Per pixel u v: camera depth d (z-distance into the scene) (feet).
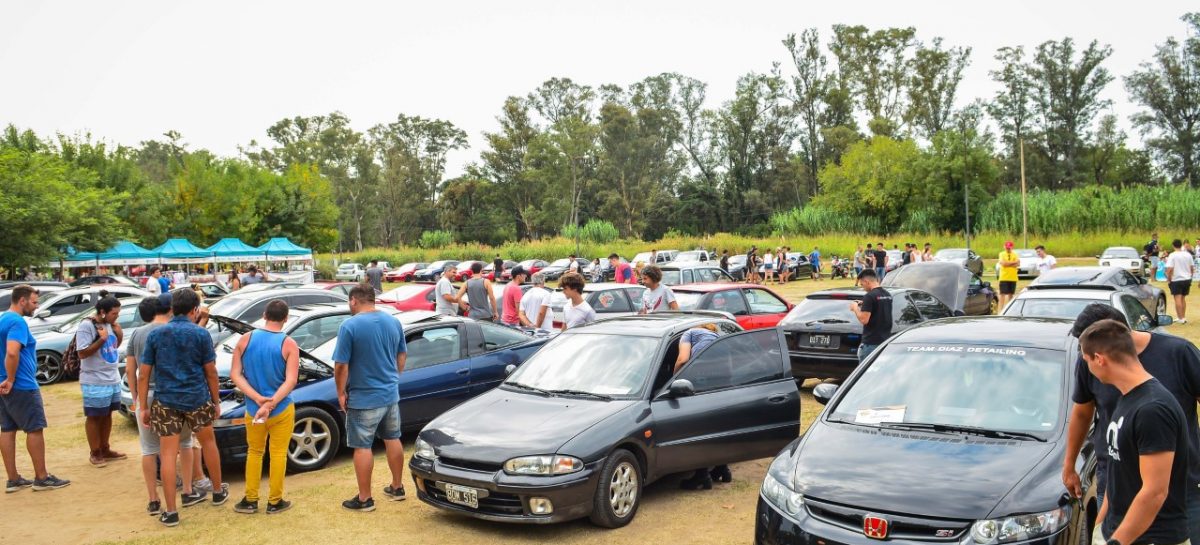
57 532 20.53
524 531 19.62
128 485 24.82
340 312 33.96
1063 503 13.34
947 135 215.10
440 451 19.89
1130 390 10.91
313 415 25.67
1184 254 55.93
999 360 17.11
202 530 20.31
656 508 21.15
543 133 330.34
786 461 15.79
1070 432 13.03
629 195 333.83
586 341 23.70
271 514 21.31
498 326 31.53
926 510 13.34
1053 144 284.61
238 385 20.92
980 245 179.73
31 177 86.53
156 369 20.99
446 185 376.27
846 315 34.50
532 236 336.90
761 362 23.72
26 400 23.99
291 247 121.49
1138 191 179.22
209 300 68.33
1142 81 275.39
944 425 15.80
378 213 358.64
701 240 209.87
